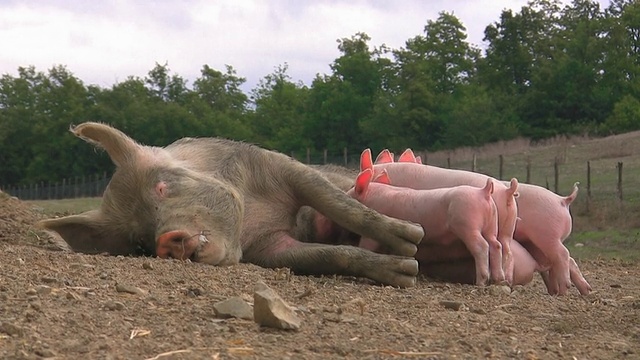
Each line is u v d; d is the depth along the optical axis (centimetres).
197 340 409
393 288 670
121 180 743
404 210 780
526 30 6278
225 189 709
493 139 4709
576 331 518
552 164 3206
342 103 5388
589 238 1800
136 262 631
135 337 407
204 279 588
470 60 6244
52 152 5619
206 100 7000
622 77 5491
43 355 364
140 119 5616
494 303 619
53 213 1248
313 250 730
